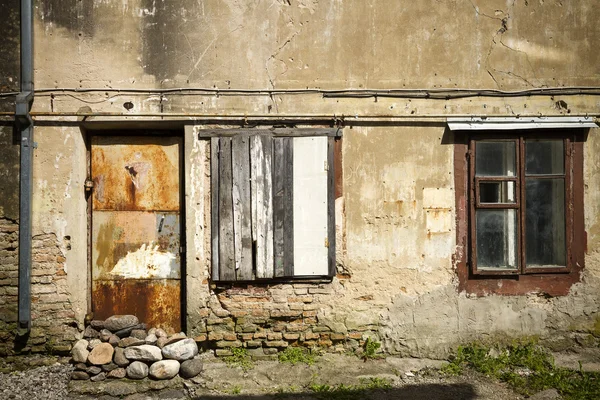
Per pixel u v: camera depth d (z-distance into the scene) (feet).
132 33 15.58
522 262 16.19
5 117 15.26
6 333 15.29
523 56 16.25
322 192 15.79
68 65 15.48
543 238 16.38
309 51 15.96
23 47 15.23
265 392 13.84
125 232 16.31
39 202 15.43
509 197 16.33
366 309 16.10
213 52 15.76
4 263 15.29
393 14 16.06
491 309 16.15
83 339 15.29
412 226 16.12
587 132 16.34
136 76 15.60
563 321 16.21
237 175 15.67
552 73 16.30
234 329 15.85
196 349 15.07
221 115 15.60
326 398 13.52
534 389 14.07
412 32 16.08
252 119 15.81
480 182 16.24
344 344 16.07
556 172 16.39
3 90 15.34
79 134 15.64
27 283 15.17
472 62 16.19
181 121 15.71
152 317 16.37
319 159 15.80
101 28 15.53
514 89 16.22
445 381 14.55
